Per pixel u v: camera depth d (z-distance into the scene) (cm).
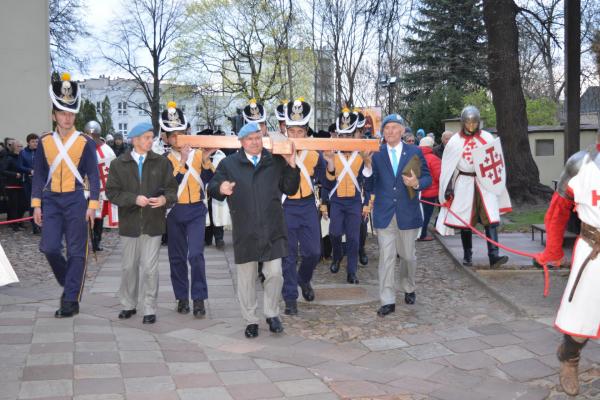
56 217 588
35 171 593
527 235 1071
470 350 505
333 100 3288
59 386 418
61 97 577
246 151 530
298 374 457
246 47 3362
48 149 584
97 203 595
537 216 1277
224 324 584
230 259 923
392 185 611
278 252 530
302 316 616
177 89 3775
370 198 852
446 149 784
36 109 1647
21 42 1627
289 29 2717
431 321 591
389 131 611
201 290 607
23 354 478
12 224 1244
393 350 510
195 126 4594
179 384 430
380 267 617
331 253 922
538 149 2033
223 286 747
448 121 2247
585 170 376
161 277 793
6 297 667
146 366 464
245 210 521
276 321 555
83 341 514
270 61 3309
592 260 370
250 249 521
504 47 1412
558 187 399
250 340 537
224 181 519
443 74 3186
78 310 598
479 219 785
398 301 669
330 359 490
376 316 612
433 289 720
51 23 2725
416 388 432
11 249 1008
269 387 430
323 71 3206
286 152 510
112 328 561
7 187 1231
